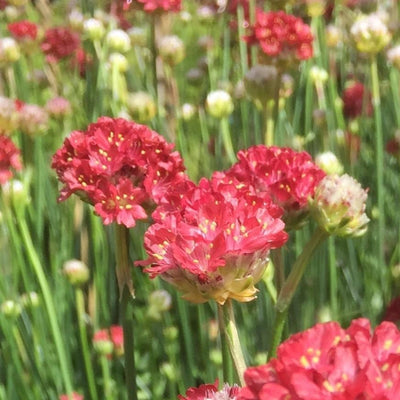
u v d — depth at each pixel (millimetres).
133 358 462
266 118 516
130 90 675
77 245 561
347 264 561
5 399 512
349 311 556
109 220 435
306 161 438
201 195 399
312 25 606
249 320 530
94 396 507
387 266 578
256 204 400
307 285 526
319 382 321
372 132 626
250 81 510
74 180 441
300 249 525
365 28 525
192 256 388
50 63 689
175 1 607
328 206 409
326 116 582
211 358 509
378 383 318
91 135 453
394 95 581
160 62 643
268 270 441
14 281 518
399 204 578
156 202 437
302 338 341
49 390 517
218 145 570
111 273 561
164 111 597
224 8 659
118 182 443
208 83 667
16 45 615
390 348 349
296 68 574
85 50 647
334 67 654
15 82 674
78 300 500
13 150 490
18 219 469
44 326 531
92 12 719
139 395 546
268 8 665
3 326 508
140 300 575
